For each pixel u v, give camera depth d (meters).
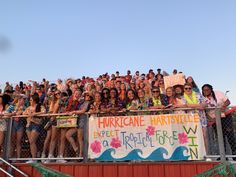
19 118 7.96
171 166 6.89
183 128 7.04
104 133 7.34
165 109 7.12
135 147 7.13
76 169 7.24
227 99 7.73
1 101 8.59
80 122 7.52
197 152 6.83
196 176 6.27
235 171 6.65
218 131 6.83
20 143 7.83
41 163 7.39
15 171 7.51
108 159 7.16
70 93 10.27
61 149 7.52
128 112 7.43
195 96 7.82
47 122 7.85
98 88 11.68
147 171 6.97
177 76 8.41
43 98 10.89
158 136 7.09
